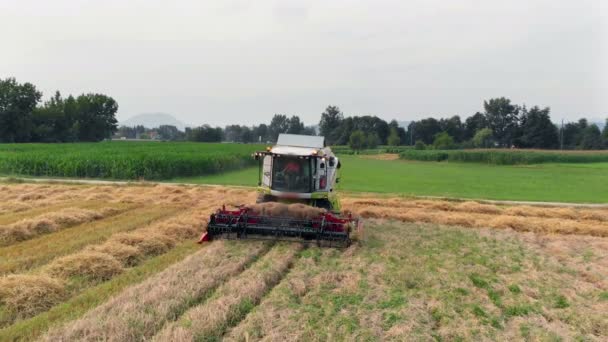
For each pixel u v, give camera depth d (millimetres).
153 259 9578
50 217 12820
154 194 20609
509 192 29078
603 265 10836
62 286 7430
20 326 6031
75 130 95312
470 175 42719
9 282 7109
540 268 10180
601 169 55438
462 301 7586
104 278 8273
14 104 78062
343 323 6270
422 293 7832
